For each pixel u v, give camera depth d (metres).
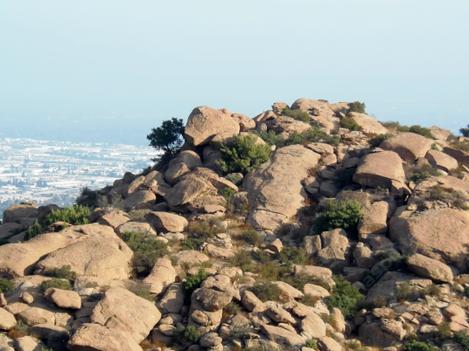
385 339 66.94
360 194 84.75
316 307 69.19
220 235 80.06
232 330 63.59
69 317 64.56
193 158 94.88
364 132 103.06
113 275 71.38
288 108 109.69
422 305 69.50
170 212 86.19
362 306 70.75
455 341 65.75
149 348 62.94
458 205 82.00
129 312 63.84
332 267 77.44
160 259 73.38
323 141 97.75
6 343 60.72
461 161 97.06
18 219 100.19
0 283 68.81
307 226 83.62
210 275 69.75
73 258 71.88
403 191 85.69
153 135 105.31
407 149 93.44
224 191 87.31
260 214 84.19
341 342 65.94
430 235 77.44
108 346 59.47
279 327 64.25
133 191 92.50
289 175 89.00
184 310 67.00
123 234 78.94
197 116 98.94
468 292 71.56
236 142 93.12
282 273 74.81
